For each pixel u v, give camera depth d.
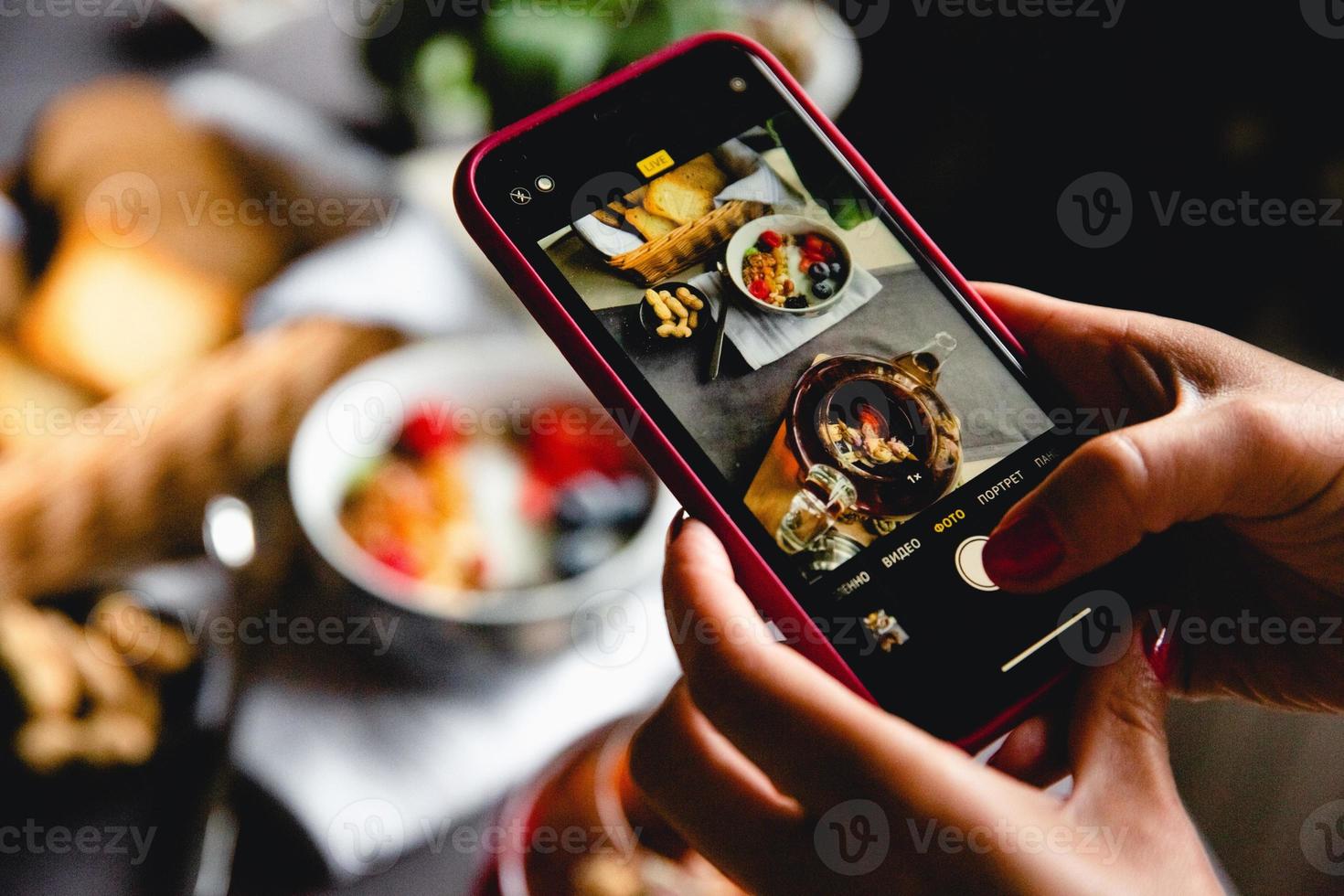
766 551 0.49
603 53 0.86
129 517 0.65
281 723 0.63
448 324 0.83
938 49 1.34
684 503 0.49
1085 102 1.32
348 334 0.75
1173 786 0.47
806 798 0.42
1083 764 0.46
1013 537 0.47
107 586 0.61
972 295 0.54
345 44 1.03
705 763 0.47
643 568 0.68
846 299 0.52
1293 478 0.50
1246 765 1.05
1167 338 0.57
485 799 0.64
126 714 0.57
